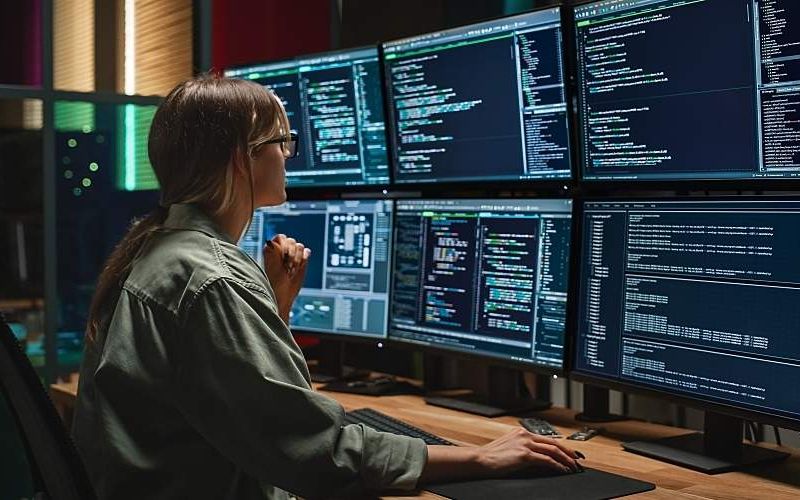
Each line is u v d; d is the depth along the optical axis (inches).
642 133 74.0
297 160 105.0
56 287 117.5
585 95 77.6
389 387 97.6
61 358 123.6
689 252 69.9
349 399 94.1
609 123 76.3
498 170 86.6
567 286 79.5
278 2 132.0
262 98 62.8
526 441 66.4
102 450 55.9
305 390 56.2
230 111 60.8
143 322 56.6
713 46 67.9
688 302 69.9
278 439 55.2
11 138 124.9
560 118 80.3
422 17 112.0
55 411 43.2
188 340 55.7
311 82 101.4
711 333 68.4
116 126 128.4
